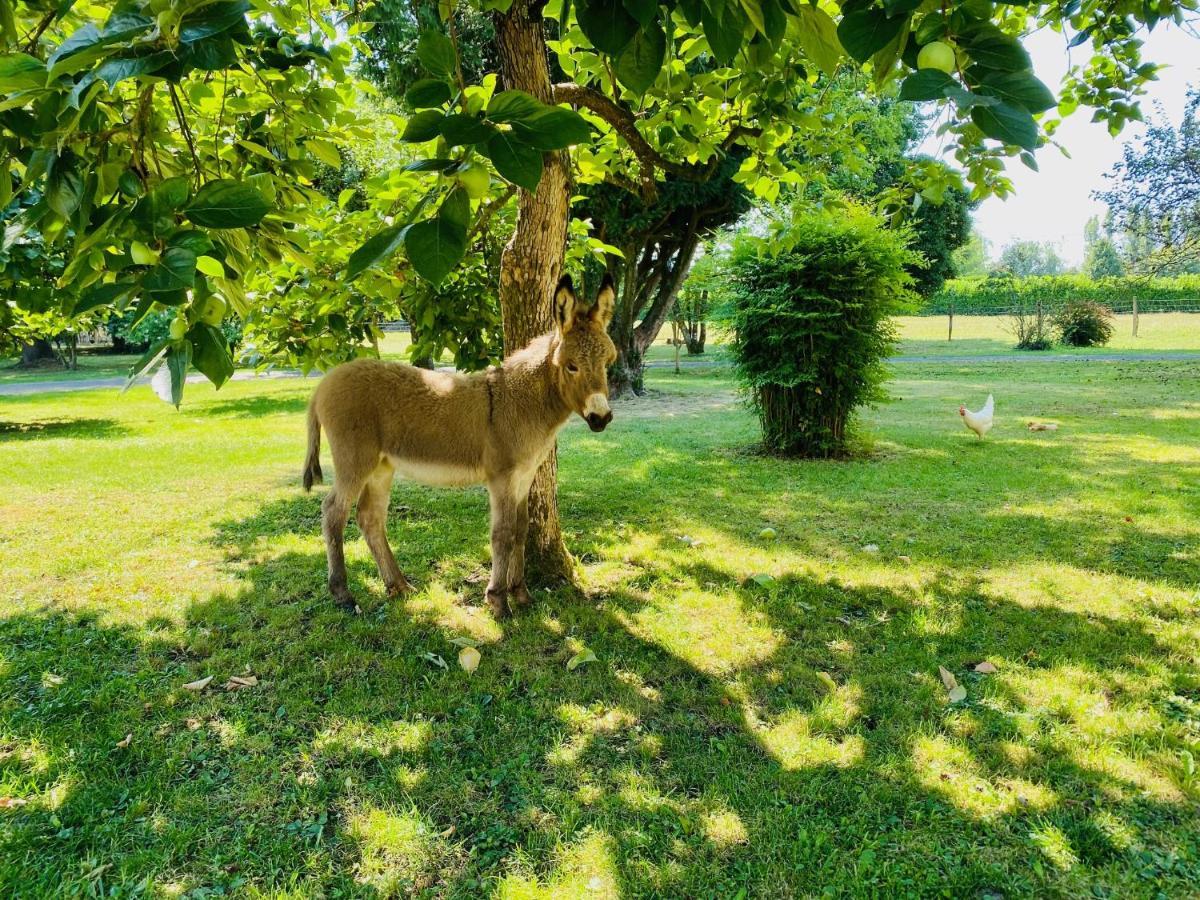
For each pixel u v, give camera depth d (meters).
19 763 2.91
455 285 5.52
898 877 2.32
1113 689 3.41
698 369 22.25
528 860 2.41
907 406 13.32
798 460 8.97
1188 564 4.99
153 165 1.63
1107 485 7.17
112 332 20.88
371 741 3.10
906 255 8.88
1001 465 8.27
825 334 8.51
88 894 2.26
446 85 1.23
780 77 3.75
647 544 5.72
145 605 4.49
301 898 2.25
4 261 2.98
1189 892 2.24
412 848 2.47
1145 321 33.97
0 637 4.03
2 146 1.44
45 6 1.52
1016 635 3.98
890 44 1.33
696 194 13.06
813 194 9.12
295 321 5.34
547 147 1.09
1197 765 2.84
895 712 3.26
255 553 5.52
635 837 2.50
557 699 3.43
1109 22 3.43
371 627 4.16
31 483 7.88
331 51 3.60
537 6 2.22
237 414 14.30
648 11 1.23
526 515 4.53
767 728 3.18
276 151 2.75
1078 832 2.49
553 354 4.18
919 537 5.78
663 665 3.74
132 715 3.25
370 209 4.77
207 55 1.11
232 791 2.77
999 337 33.31
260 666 3.73
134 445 10.43
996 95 1.11
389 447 4.42
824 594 4.62
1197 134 15.30
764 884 2.31
